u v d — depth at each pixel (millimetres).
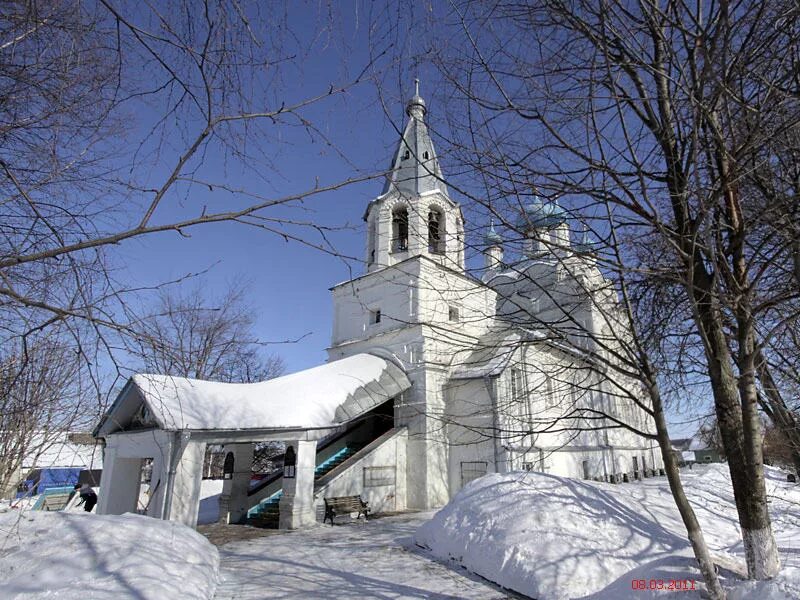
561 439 20000
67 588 5859
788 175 5426
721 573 6145
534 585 7289
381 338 20844
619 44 5023
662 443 5539
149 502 12297
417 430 18312
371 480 16750
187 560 7859
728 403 5582
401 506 17562
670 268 5820
